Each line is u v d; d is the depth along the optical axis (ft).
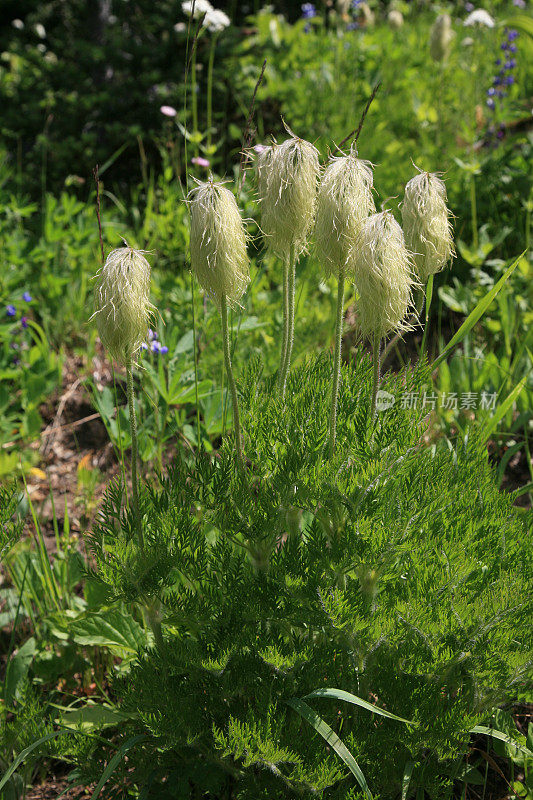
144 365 3.73
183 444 3.85
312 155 2.68
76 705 3.28
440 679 2.85
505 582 2.83
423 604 2.78
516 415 4.20
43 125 7.36
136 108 7.09
